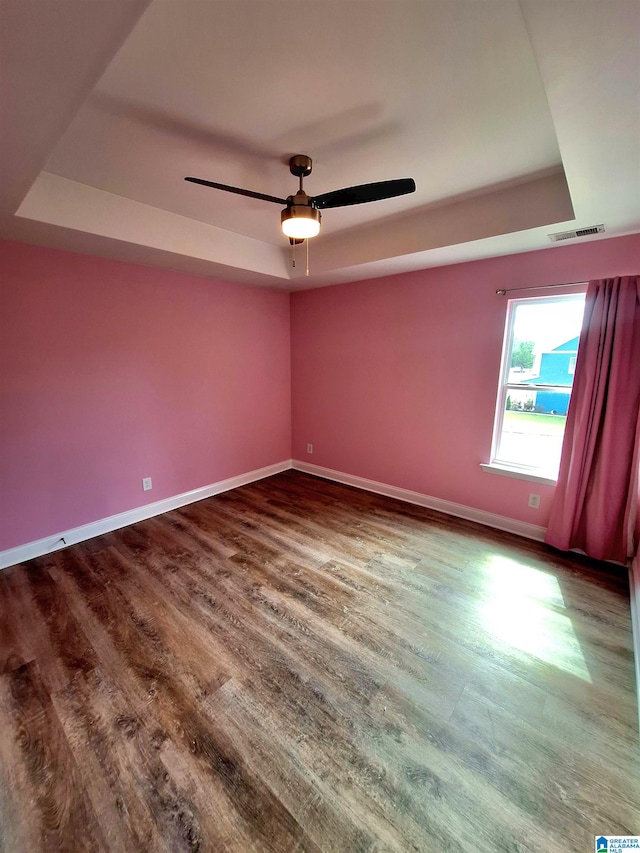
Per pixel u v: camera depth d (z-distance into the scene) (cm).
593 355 244
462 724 153
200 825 120
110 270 288
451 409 333
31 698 163
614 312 235
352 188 173
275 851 114
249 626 205
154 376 327
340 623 208
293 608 220
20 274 247
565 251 258
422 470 361
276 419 452
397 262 304
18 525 263
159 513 346
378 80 137
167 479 350
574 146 135
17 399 254
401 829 119
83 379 284
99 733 148
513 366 300
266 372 429
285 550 283
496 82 138
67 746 143
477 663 182
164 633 200
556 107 115
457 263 308
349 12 108
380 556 275
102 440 300
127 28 86
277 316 431
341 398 413
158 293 320
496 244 254
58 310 265
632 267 236
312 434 452
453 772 135
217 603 224
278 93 145
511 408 306
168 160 196
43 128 126
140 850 114
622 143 133
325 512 351
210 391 374
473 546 288
